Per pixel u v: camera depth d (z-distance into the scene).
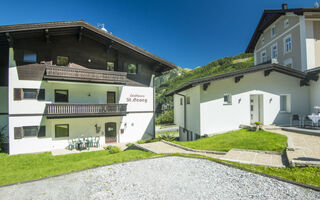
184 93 15.05
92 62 14.10
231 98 11.94
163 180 5.07
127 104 15.48
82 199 4.20
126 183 4.98
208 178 5.04
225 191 4.23
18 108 11.65
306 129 10.01
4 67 12.83
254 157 6.54
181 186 4.63
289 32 17.05
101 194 4.41
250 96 13.28
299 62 15.66
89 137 14.07
